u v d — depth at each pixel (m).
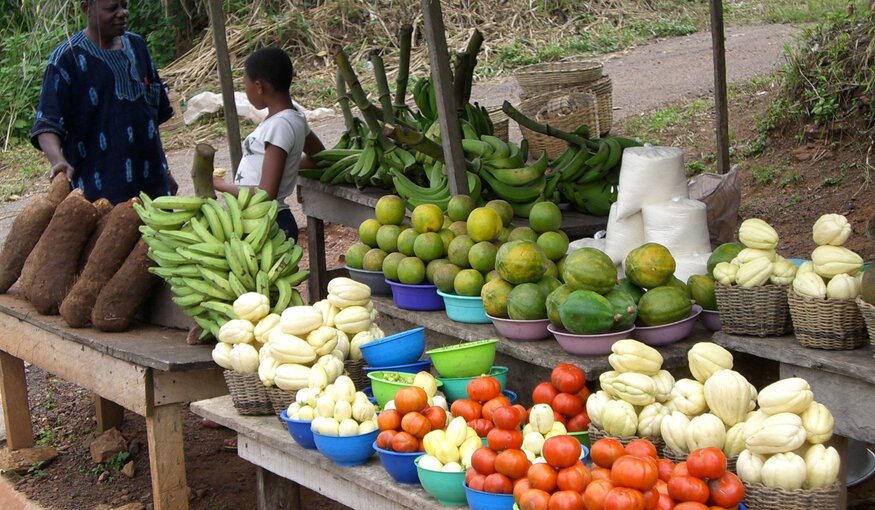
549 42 14.51
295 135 5.16
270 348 3.54
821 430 2.65
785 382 2.70
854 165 7.60
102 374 4.36
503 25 14.90
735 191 4.96
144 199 4.39
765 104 9.44
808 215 7.18
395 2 15.10
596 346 3.36
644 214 3.87
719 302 3.36
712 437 2.74
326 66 14.18
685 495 2.46
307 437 3.35
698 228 3.82
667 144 9.23
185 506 4.19
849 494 3.98
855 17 8.65
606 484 2.47
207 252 4.09
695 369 2.93
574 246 4.09
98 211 4.84
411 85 13.04
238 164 6.20
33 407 6.13
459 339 4.13
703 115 9.75
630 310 3.33
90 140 5.39
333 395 3.28
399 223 4.48
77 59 5.24
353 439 3.18
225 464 5.19
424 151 4.77
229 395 4.21
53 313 4.83
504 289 3.69
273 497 3.88
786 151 8.28
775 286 3.25
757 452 2.65
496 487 2.70
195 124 12.88
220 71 6.06
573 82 9.68
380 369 3.61
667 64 12.84
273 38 14.62
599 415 2.97
